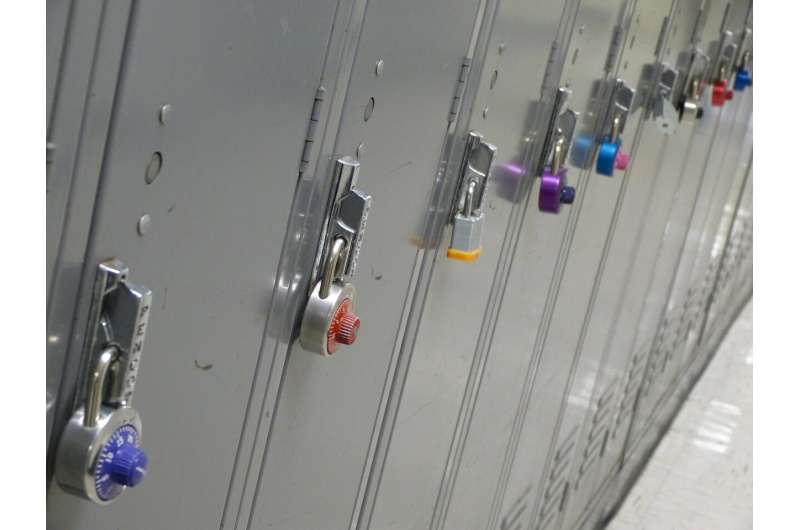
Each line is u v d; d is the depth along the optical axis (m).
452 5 1.46
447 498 2.22
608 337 3.54
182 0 0.89
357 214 1.30
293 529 1.48
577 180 2.53
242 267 1.12
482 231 1.87
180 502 1.13
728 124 4.66
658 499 4.93
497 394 2.37
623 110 2.61
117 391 0.92
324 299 1.29
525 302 2.39
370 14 1.23
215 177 1.02
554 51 2.04
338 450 1.56
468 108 1.67
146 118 0.89
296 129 1.15
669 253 4.22
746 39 4.48
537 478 3.10
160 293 0.98
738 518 4.89
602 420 3.90
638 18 2.62
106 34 0.81
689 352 5.70
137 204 0.91
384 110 1.36
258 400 1.25
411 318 1.70
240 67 1.00
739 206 5.97
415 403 1.83
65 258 0.84
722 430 5.65
